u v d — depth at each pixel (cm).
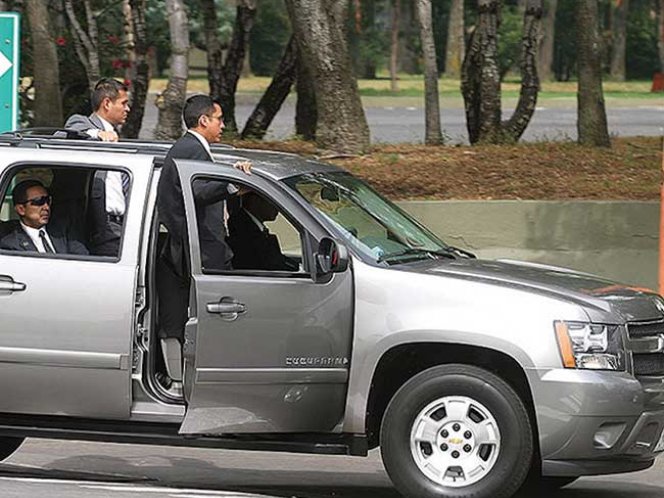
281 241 2648
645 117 10331
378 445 2222
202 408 2117
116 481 2441
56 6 5088
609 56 17975
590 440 2045
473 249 3909
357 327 2111
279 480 2519
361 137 4466
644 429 2091
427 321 2078
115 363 2159
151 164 2225
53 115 4297
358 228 2247
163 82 12975
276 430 2142
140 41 4862
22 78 4878
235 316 2106
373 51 17550
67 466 2597
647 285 3859
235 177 2170
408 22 18688
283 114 9675
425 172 4278
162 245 2247
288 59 5256
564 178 4234
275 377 2117
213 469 2608
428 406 2094
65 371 2175
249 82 15088
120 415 2178
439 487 2084
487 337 2056
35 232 2245
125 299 2159
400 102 12169
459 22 16212
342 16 4416
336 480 2531
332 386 2128
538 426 2050
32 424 2223
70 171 2298
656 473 2636
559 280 2194
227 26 11375
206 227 2141
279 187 2189
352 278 2119
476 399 2073
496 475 2066
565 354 2041
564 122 9456
